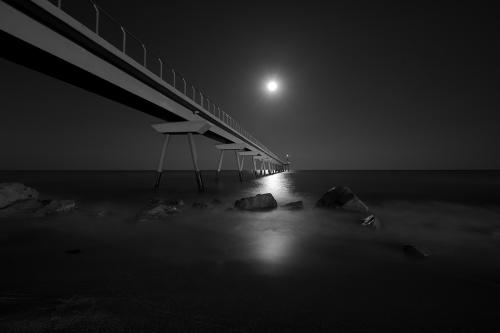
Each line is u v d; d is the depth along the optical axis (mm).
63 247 8945
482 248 9133
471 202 23391
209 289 5648
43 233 10852
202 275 6484
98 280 6105
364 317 4574
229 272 6711
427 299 5289
